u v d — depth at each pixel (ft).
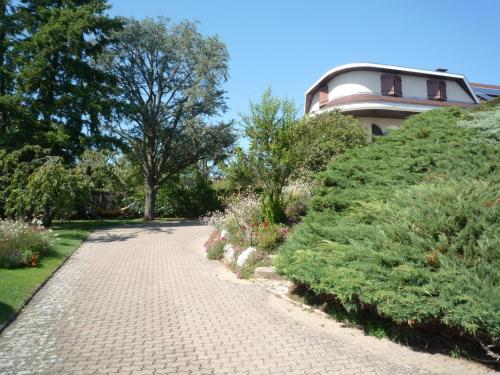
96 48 72.28
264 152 34.53
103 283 26.63
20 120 64.59
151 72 88.12
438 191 20.31
